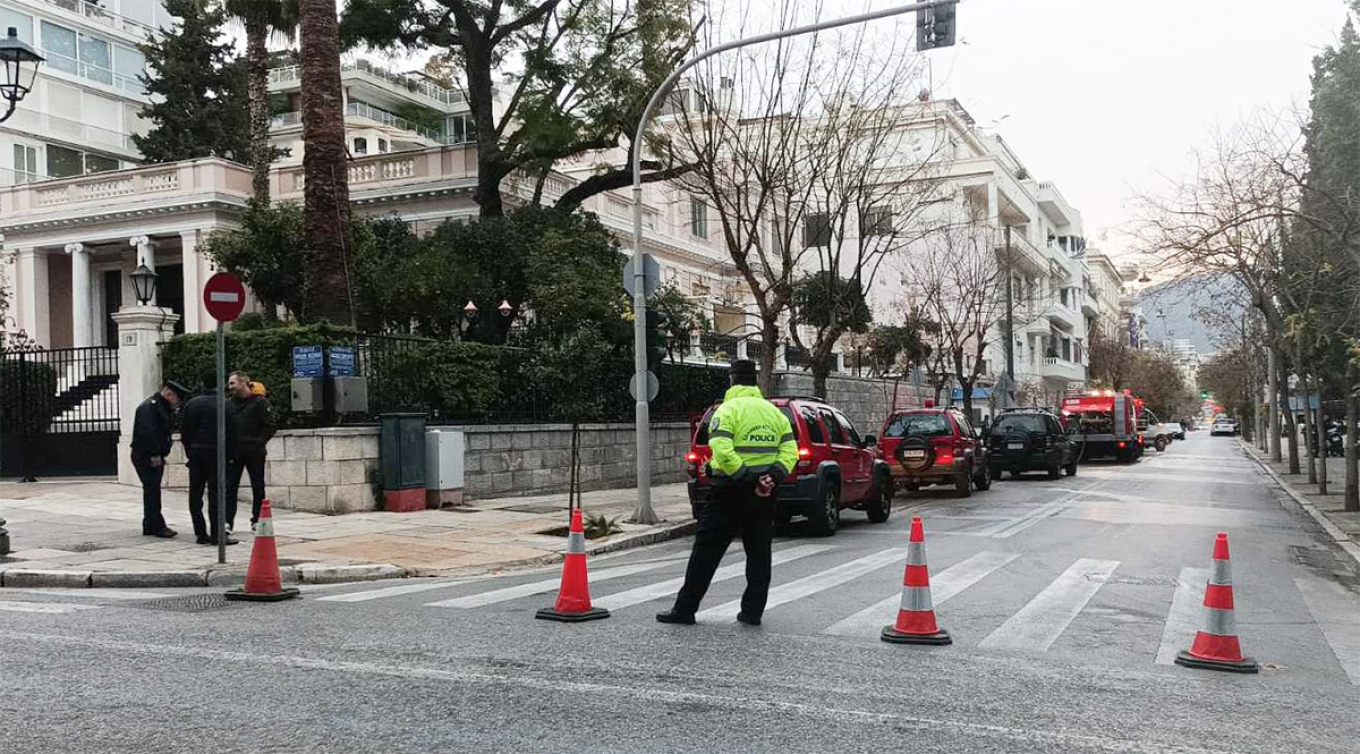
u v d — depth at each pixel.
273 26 29.25
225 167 31.03
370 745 4.72
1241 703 5.70
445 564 11.57
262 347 16.66
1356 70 17.67
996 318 44.44
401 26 27.00
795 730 5.00
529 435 19.48
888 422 22.80
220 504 10.88
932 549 12.73
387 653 6.65
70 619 7.92
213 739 4.80
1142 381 79.31
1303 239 18.53
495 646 6.88
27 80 39.22
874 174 32.19
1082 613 8.46
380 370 17.00
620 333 21.64
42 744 4.71
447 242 24.00
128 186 31.59
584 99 24.58
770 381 20.72
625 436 22.61
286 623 7.76
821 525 14.05
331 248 17.89
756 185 23.30
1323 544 14.43
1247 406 71.88
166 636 7.21
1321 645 7.55
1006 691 5.84
